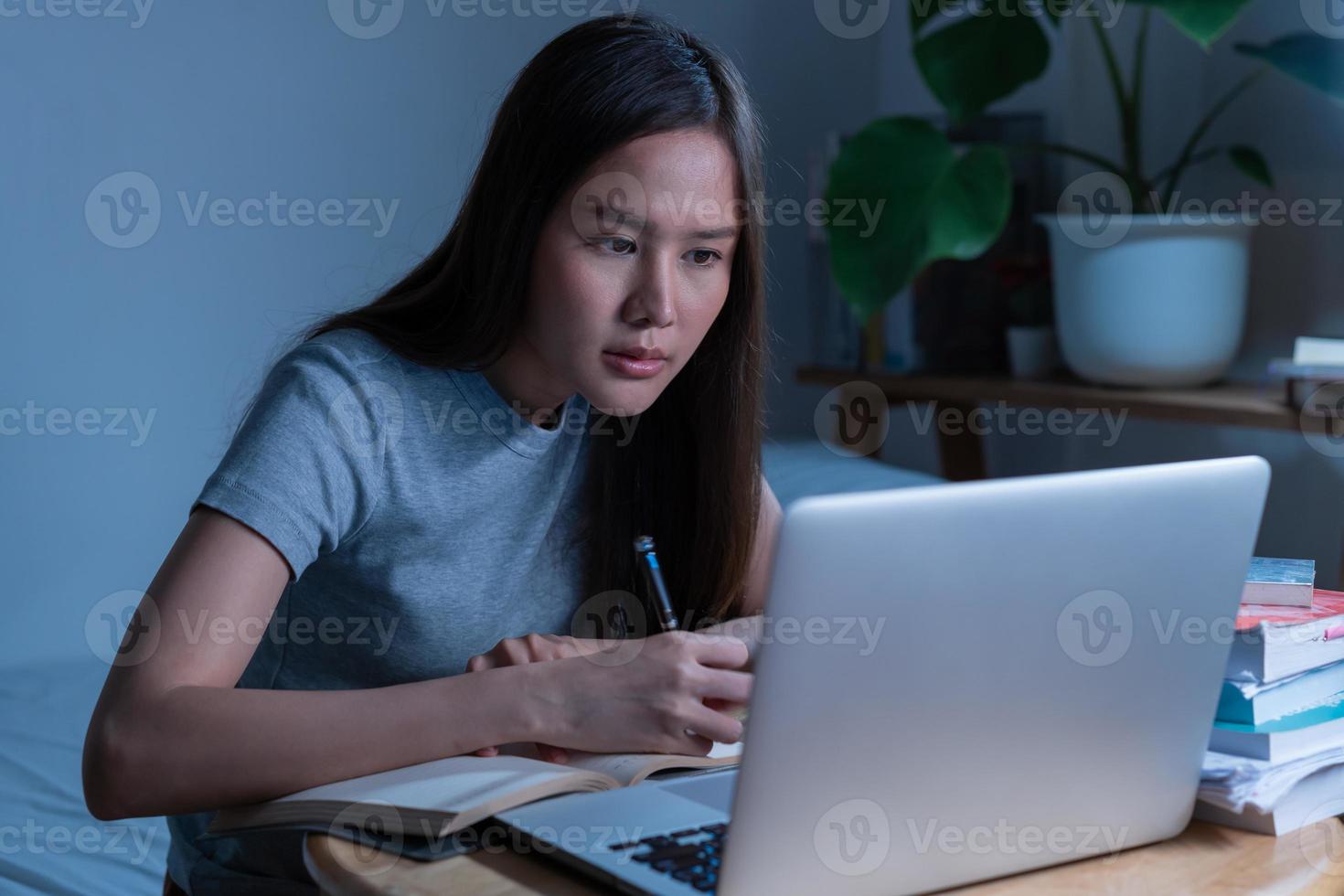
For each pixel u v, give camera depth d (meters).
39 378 2.28
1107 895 0.72
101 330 2.32
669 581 1.20
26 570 2.30
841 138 2.86
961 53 2.53
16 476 2.28
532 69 0.98
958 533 0.66
